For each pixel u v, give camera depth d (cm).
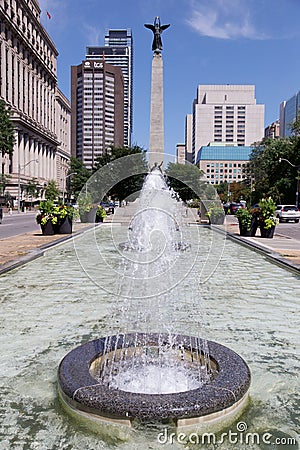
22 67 8369
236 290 841
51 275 984
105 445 311
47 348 517
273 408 370
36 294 796
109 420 324
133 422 323
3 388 405
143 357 454
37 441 316
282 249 1424
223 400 331
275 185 5812
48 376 434
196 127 13762
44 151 9756
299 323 629
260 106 13688
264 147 7350
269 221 1900
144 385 404
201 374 425
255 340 552
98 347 443
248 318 652
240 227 2033
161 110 2642
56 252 1398
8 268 1005
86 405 331
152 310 681
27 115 8569
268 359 488
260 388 411
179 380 416
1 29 7181
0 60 7206
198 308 698
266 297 788
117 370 432
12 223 3269
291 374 445
